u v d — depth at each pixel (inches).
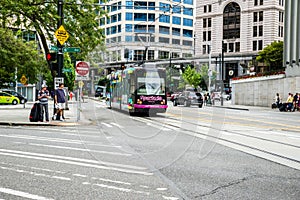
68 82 1737.2
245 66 2994.6
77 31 903.7
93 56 1736.0
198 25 4008.4
